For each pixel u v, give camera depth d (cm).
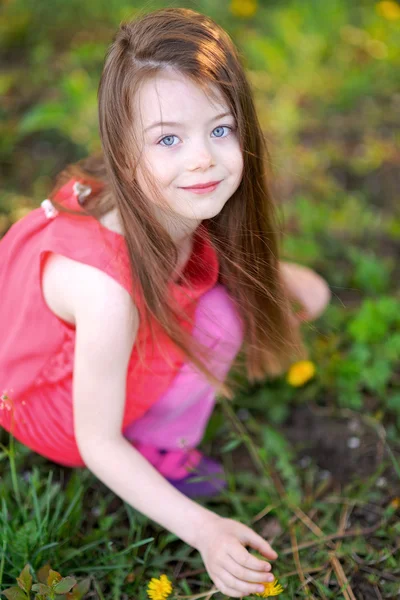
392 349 213
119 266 141
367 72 315
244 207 149
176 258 146
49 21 343
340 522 178
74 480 175
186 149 131
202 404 177
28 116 281
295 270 213
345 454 196
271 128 291
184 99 128
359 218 260
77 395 148
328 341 214
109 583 162
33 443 173
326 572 166
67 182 171
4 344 162
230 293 164
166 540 166
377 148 288
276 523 178
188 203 135
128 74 130
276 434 193
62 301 147
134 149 134
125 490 150
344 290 238
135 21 138
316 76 316
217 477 181
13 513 167
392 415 204
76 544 167
